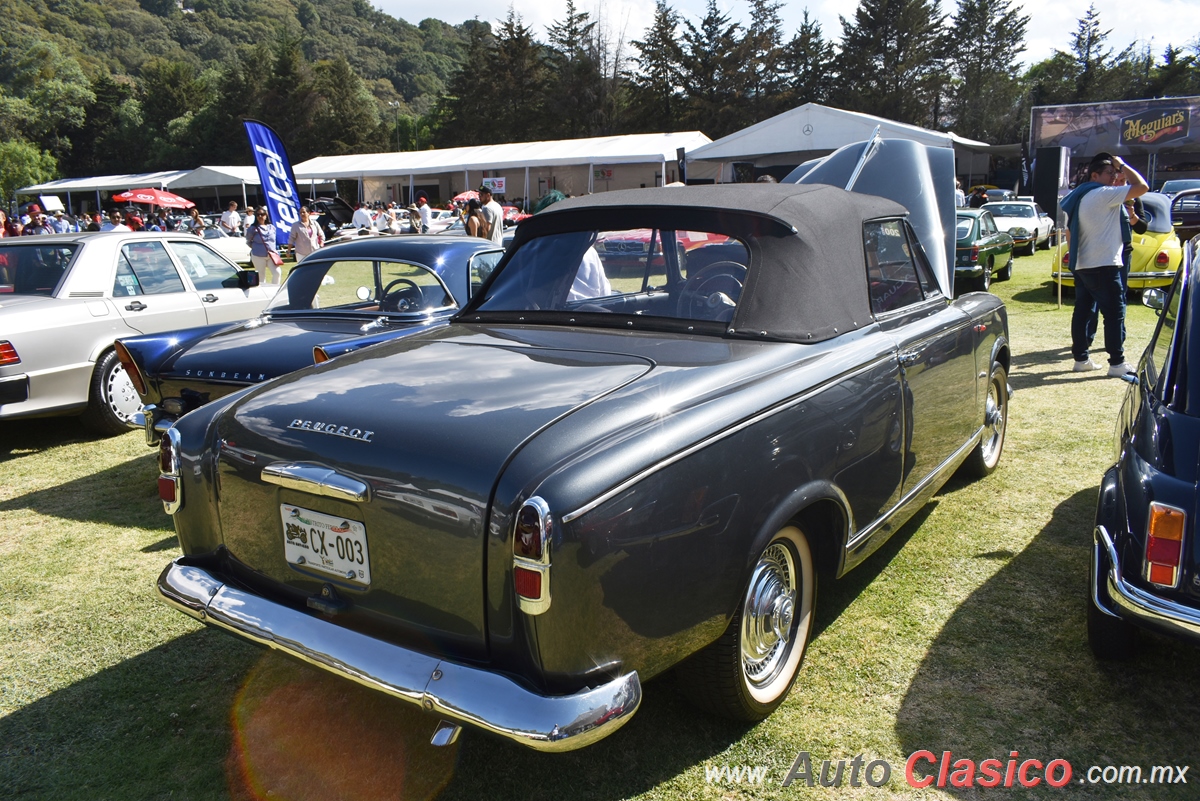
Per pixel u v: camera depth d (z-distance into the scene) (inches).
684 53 2456.9
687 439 80.2
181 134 3063.5
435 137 3014.3
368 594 82.1
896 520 123.0
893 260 130.8
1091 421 220.8
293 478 83.6
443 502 75.0
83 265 242.5
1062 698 104.4
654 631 78.4
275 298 202.7
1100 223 253.4
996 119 2539.4
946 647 116.5
